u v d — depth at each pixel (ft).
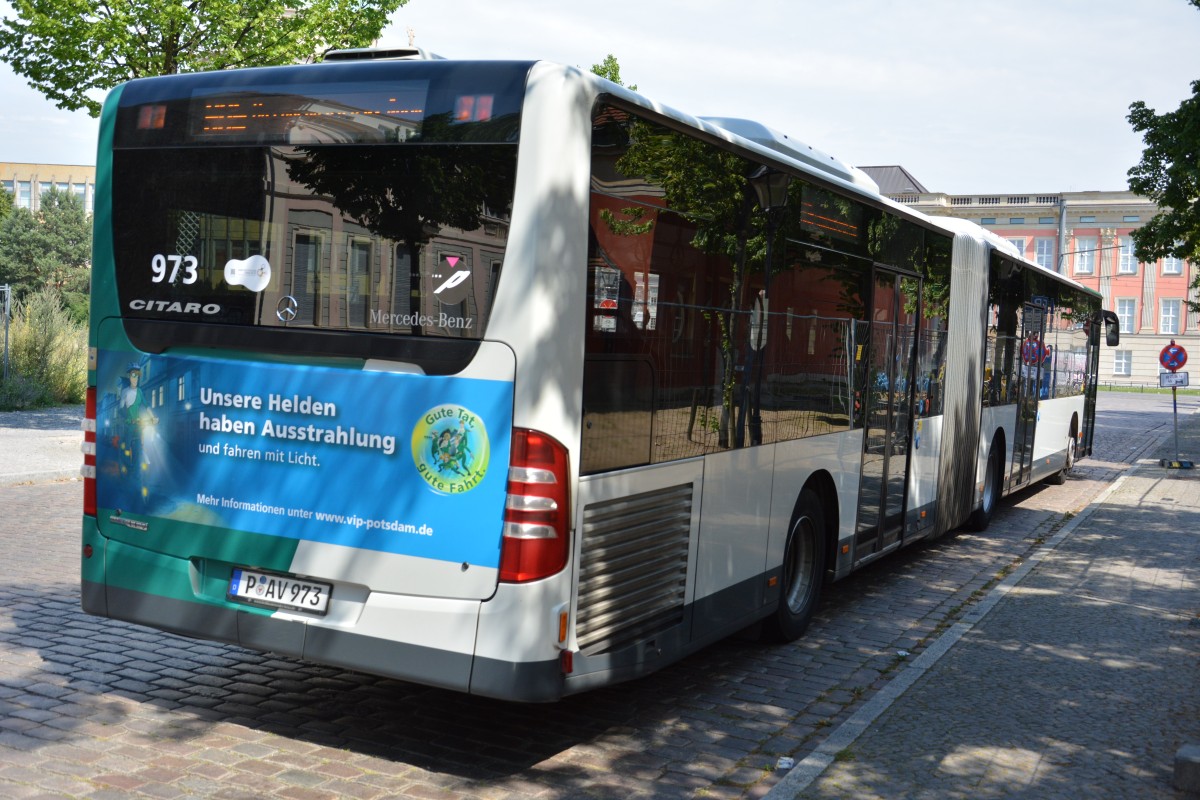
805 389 22.34
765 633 22.99
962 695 20.07
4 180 374.43
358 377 15.05
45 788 14.21
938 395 32.60
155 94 16.72
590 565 15.12
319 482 15.34
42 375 74.33
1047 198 261.03
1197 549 38.11
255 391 15.76
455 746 16.51
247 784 14.69
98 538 17.28
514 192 14.25
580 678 14.98
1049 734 18.01
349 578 15.12
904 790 15.31
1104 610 27.86
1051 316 50.83
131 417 16.90
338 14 58.18
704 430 18.07
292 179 15.65
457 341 14.48
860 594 29.12
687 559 17.78
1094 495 54.34
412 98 14.88
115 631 21.84
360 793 14.55
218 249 16.17
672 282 16.88
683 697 19.60
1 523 33.30
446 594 14.53
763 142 22.63
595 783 15.37
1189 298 252.62
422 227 14.75
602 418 15.17
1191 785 15.64
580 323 14.56
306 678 19.39
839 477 24.58
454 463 14.47
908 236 28.76
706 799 15.01
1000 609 27.66
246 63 55.67
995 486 41.70
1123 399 191.83
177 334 16.46
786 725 18.33
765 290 20.21
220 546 16.14
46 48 53.16
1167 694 20.61
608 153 15.16
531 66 14.43
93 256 17.25
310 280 15.48
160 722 16.92
